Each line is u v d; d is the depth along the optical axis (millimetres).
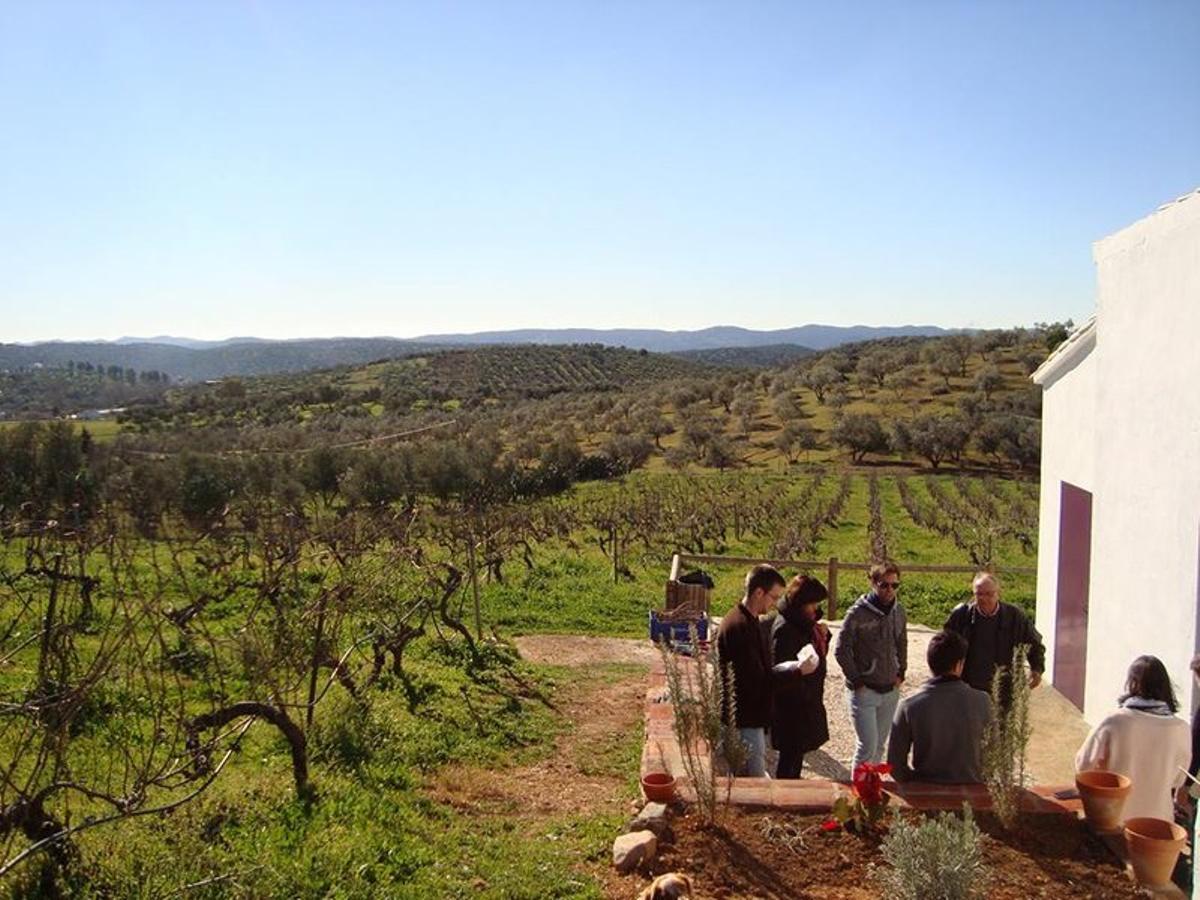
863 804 4988
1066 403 9227
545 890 4805
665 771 5715
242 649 7094
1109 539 7629
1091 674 8023
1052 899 4332
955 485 45844
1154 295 6840
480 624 13188
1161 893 4371
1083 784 4922
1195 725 5188
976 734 5309
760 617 6242
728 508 33812
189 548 9734
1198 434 6184
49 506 8703
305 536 11211
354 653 9914
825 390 88688
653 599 16656
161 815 5359
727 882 4645
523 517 23875
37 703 4719
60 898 4332
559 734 8773
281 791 6016
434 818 6121
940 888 3902
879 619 6270
